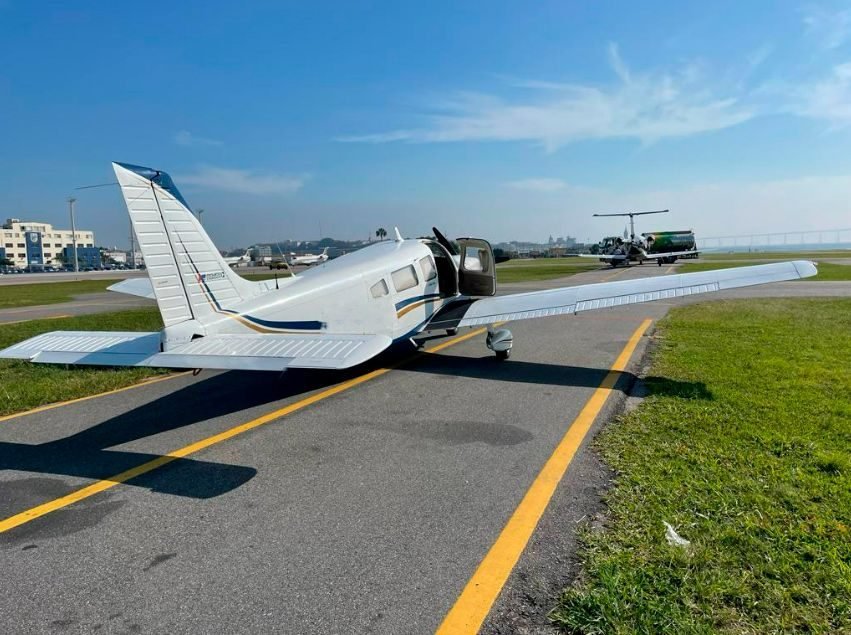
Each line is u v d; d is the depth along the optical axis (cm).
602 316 1306
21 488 409
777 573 266
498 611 251
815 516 318
